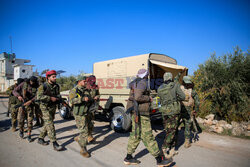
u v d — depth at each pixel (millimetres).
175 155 3744
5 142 4453
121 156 3674
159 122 6641
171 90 3312
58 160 3434
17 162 3326
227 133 5180
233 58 6707
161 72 5988
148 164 3322
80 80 3648
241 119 5910
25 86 4598
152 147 3064
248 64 6309
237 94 6215
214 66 6918
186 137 4164
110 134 5270
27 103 4453
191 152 3904
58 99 3932
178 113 3338
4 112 9133
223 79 6648
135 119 3074
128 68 5574
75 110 3586
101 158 3564
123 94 5660
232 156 3695
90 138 4500
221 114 6367
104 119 7574
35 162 3334
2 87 32688
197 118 6324
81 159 3498
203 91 7129
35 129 5766
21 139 4695
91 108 3740
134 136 3207
